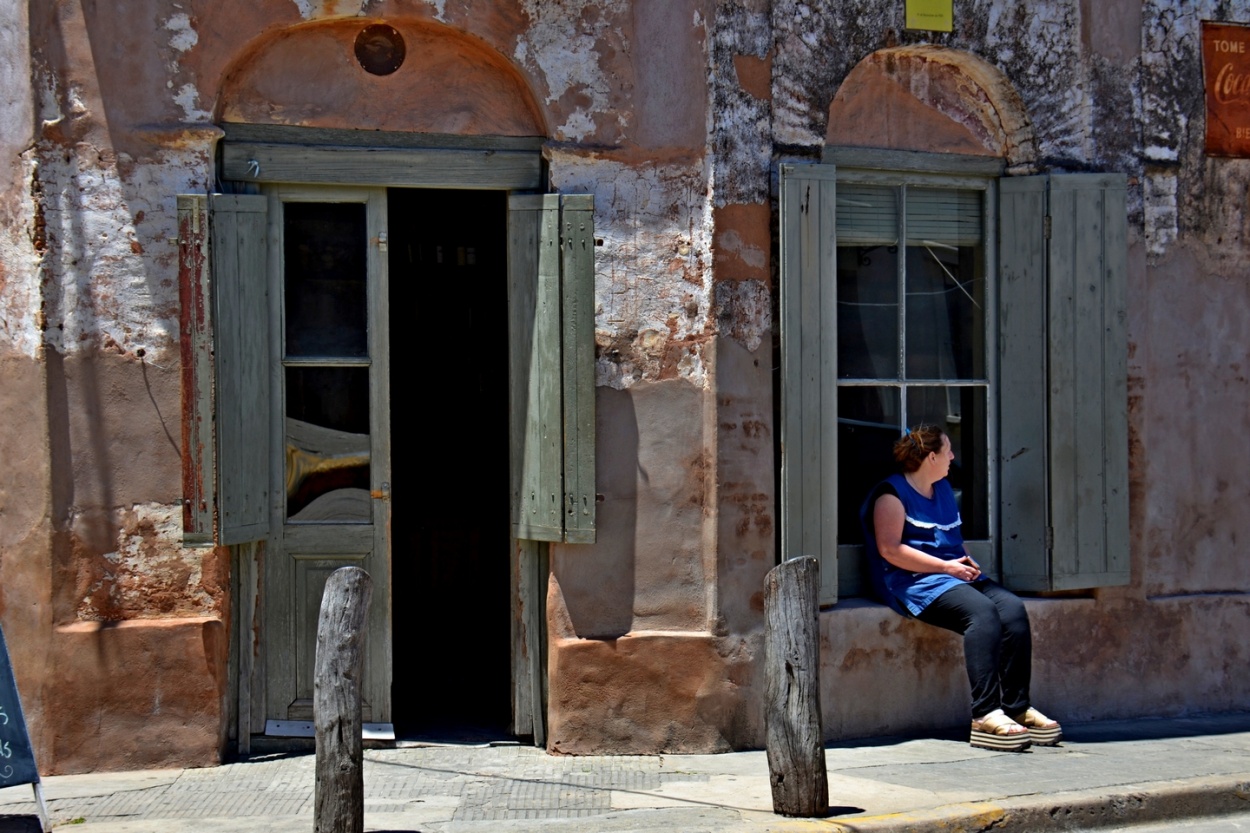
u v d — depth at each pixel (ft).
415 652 28.25
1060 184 24.56
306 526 22.26
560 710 22.09
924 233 24.89
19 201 20.89
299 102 21.91
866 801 18.88
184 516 20.85
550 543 22.40
